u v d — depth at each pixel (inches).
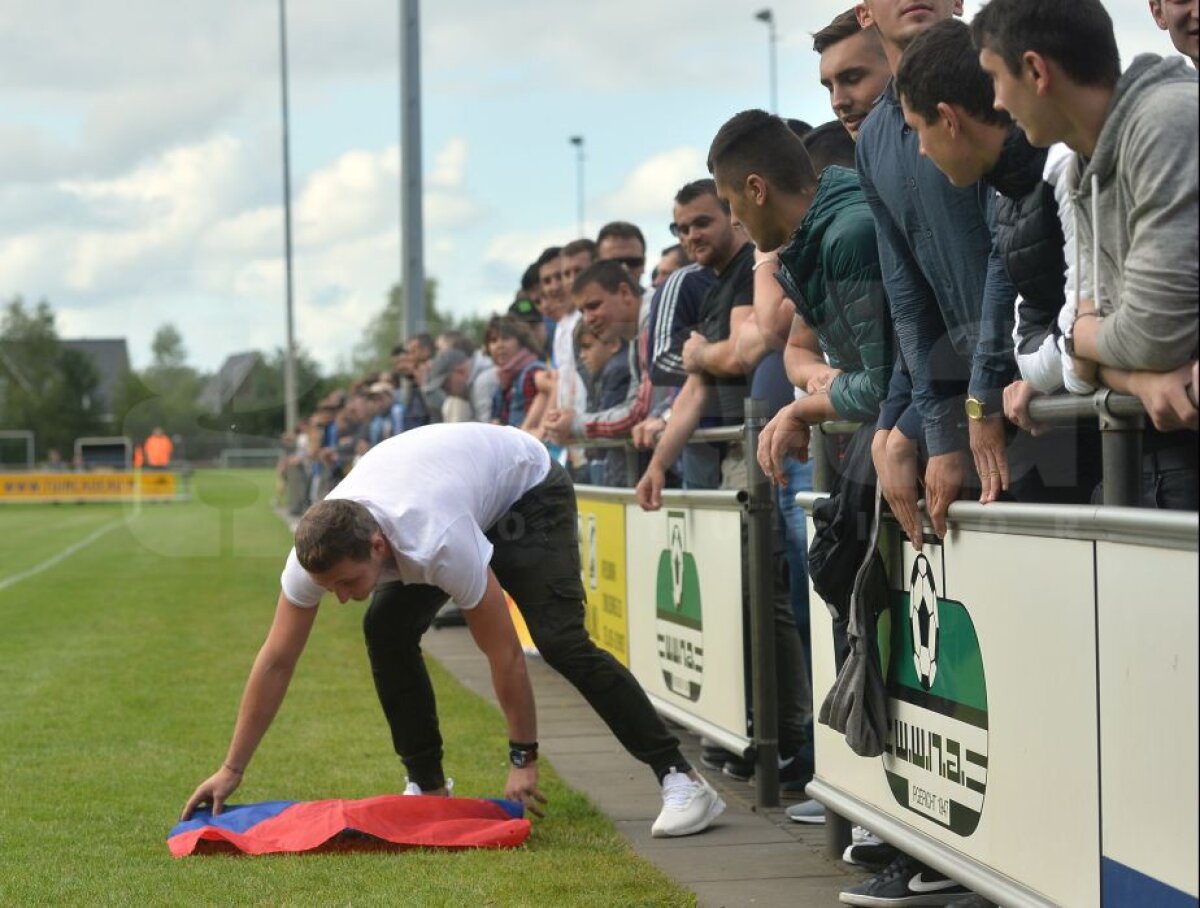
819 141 175.9
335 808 164.1
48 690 286.8
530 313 347.9
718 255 196.7
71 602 490.9
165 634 390.0
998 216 113.2
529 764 172.2
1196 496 100.5
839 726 135.0
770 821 174.7
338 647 361.4
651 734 169.6
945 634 121.1
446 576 158.4
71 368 2979.8
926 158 127.0
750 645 181.2
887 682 133.9
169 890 140.4
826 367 157.4
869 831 139.5
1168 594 88.5
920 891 135.2
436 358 363.3
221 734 234.2
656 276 258.5
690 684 202.7
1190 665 86.4
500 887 140.3
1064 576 101.1
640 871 147.2
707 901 140.5
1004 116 108.1
